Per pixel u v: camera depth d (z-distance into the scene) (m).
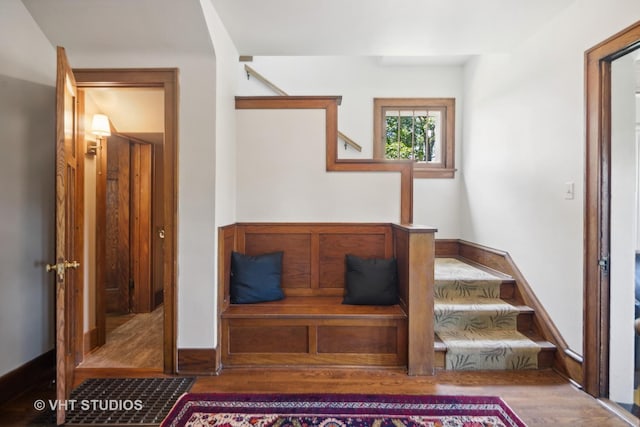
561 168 2.52
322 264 3.06
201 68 2.48
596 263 2.20
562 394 2.25
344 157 4.38
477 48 3.07
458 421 1.98
